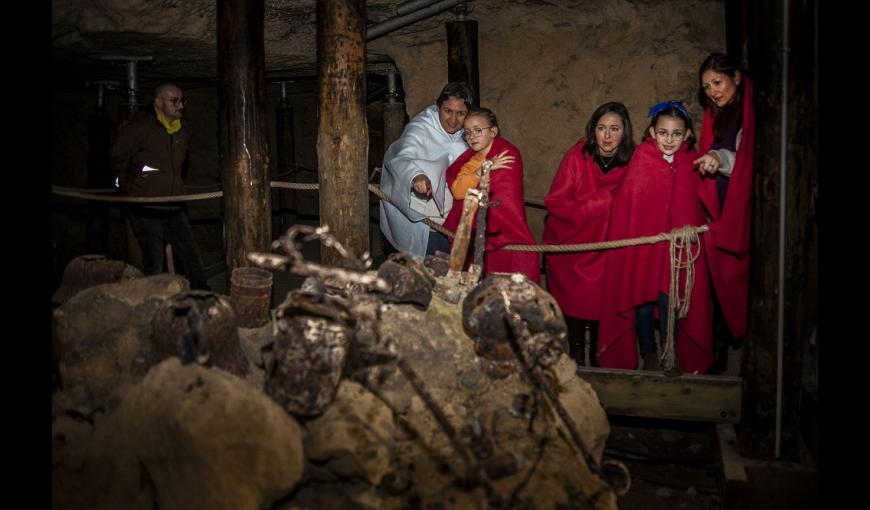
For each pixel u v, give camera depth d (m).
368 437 3.17
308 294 3.23
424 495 3.20
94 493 3.03
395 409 3.41
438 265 4.25
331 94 4.91
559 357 3.65
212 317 3.36
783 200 4.01
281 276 6.41
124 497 3.00
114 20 5.87
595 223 4.89
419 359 3.70
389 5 6.02
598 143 4.84
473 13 6.00
